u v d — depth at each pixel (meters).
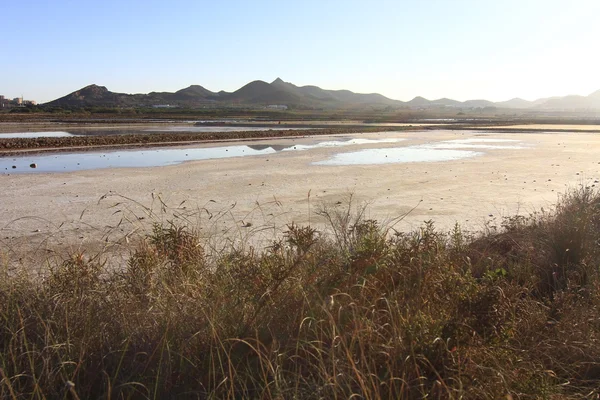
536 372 2.95
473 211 11.09
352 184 15.40
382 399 2.64
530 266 5.23
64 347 2.96
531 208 11.32
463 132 49.84
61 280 3.91
